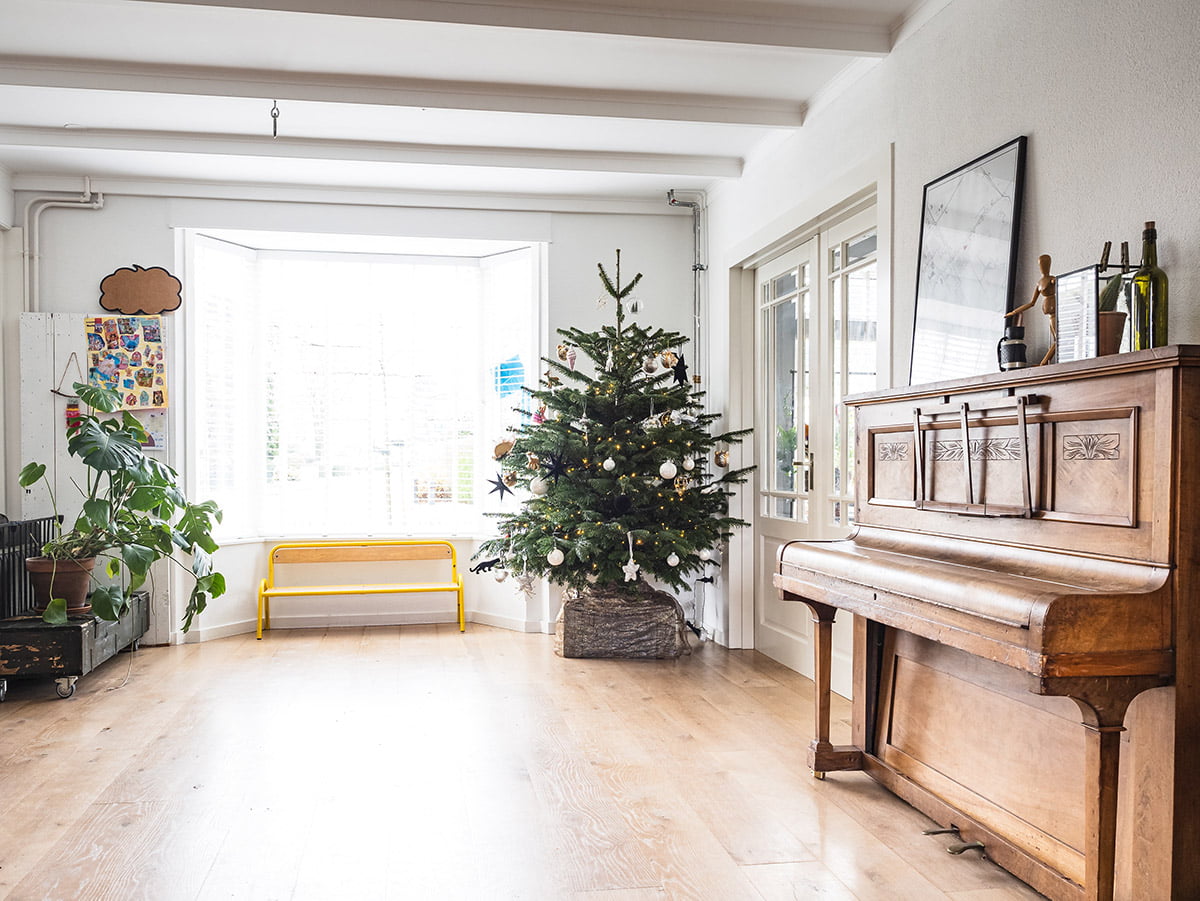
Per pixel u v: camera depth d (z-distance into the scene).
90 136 4.88
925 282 3.46
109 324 5.61
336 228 5.93
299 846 2.75
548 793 3.18
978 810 2.65
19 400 5.57
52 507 5.54
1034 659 1.92
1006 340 2.70
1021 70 2.97
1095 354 2.33
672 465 4.99
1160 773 1.99
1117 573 2.04
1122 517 2.04
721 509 5.49
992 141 3.12
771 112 4.57
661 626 5.36
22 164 5.39
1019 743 2.52
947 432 2.72
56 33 3.76
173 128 4.84
